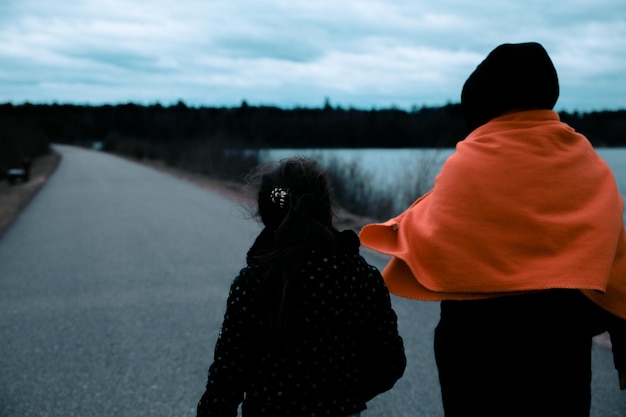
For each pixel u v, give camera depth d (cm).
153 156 4762
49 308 533
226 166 2452
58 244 880
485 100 183
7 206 1374
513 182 166
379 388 161
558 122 177
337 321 147
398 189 1205
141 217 1193
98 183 2198
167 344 433
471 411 169
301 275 144
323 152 1426
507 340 164
